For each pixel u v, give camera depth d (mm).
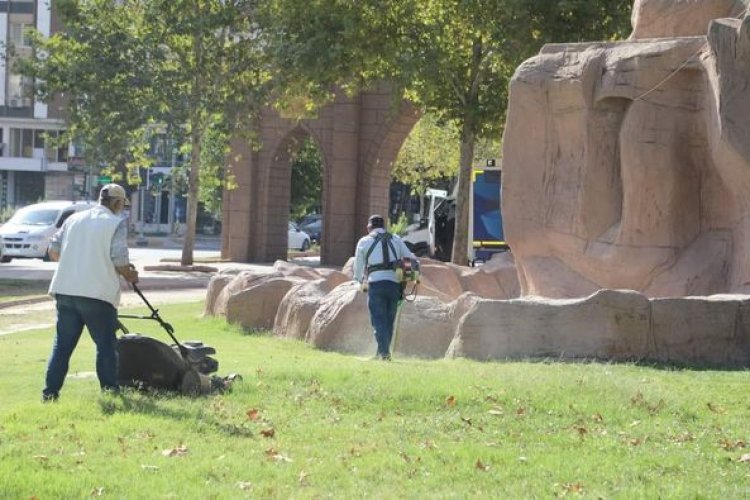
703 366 28922
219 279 46531
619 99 35469
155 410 20938
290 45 69000
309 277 44531
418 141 121562
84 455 17375
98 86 83125
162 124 95812
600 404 21953
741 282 32906
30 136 159125
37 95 85750
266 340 38156
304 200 141375
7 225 94688
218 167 105312
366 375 24766
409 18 67312
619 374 26016
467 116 68250
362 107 96000
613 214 35875
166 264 89312
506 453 18125
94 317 22422
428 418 21016
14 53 99312
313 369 25969
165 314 48688
